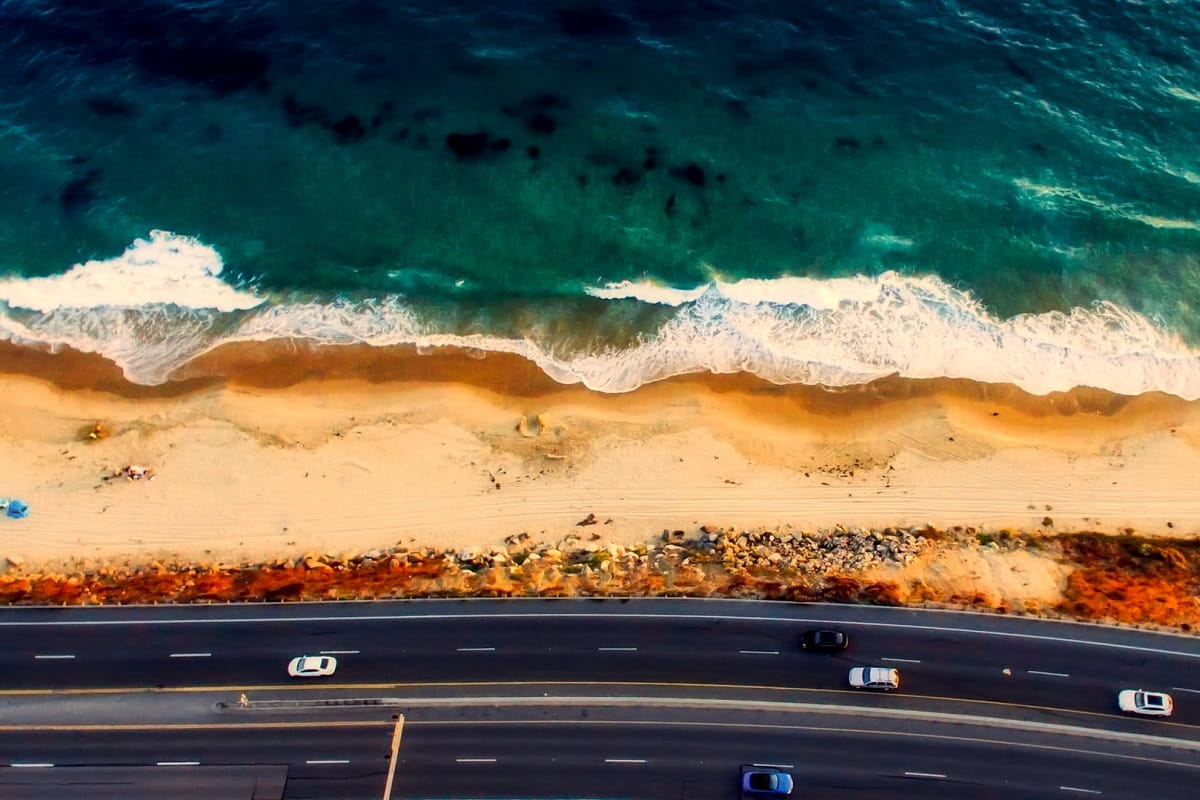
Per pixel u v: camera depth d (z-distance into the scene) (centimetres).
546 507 7794
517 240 8956
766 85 9694
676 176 9194
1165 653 6719
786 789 6138
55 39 10125
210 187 9181
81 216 9050
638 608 6981
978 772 6259
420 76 9775
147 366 8469
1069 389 8281
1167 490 7794
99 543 7575
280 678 6706
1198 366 8356
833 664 6688
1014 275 8762
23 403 8281
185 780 6303
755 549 7475
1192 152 9356
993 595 7081
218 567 7438
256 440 8094
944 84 9712
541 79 9744
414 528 7694
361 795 6231
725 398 8312
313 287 8800
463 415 8231
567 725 6462
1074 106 9594
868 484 7888
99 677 6725
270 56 9956
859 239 8919
